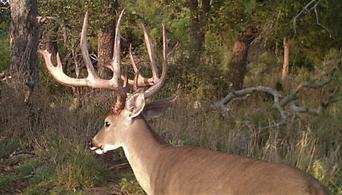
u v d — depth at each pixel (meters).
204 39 16.08
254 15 14.55
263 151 8.09
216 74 13.42
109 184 7.57
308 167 7.40
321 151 8.37
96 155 8.22
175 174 5.38
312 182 4.42
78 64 12.90
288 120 9.88
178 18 16.48
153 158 5.79
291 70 19.66
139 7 16.23
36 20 9.89
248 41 15.66
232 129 9.23
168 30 16.28
